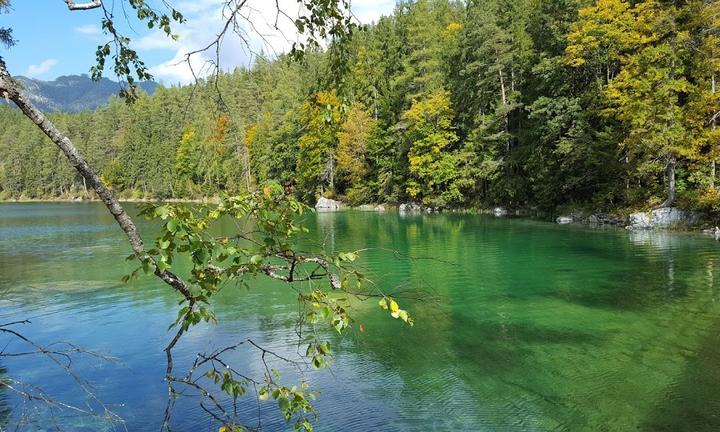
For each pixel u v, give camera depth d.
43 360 10.02
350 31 3.64
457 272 17.53
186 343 10.84
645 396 7.85
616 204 31.62
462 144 47.25
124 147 90.06
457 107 47.25
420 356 9.71
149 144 86.38
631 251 20.83
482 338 10.65
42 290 16.22
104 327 12.16
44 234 34.66
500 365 9.20
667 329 10.91
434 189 48.44
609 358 9.38
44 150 101.31
